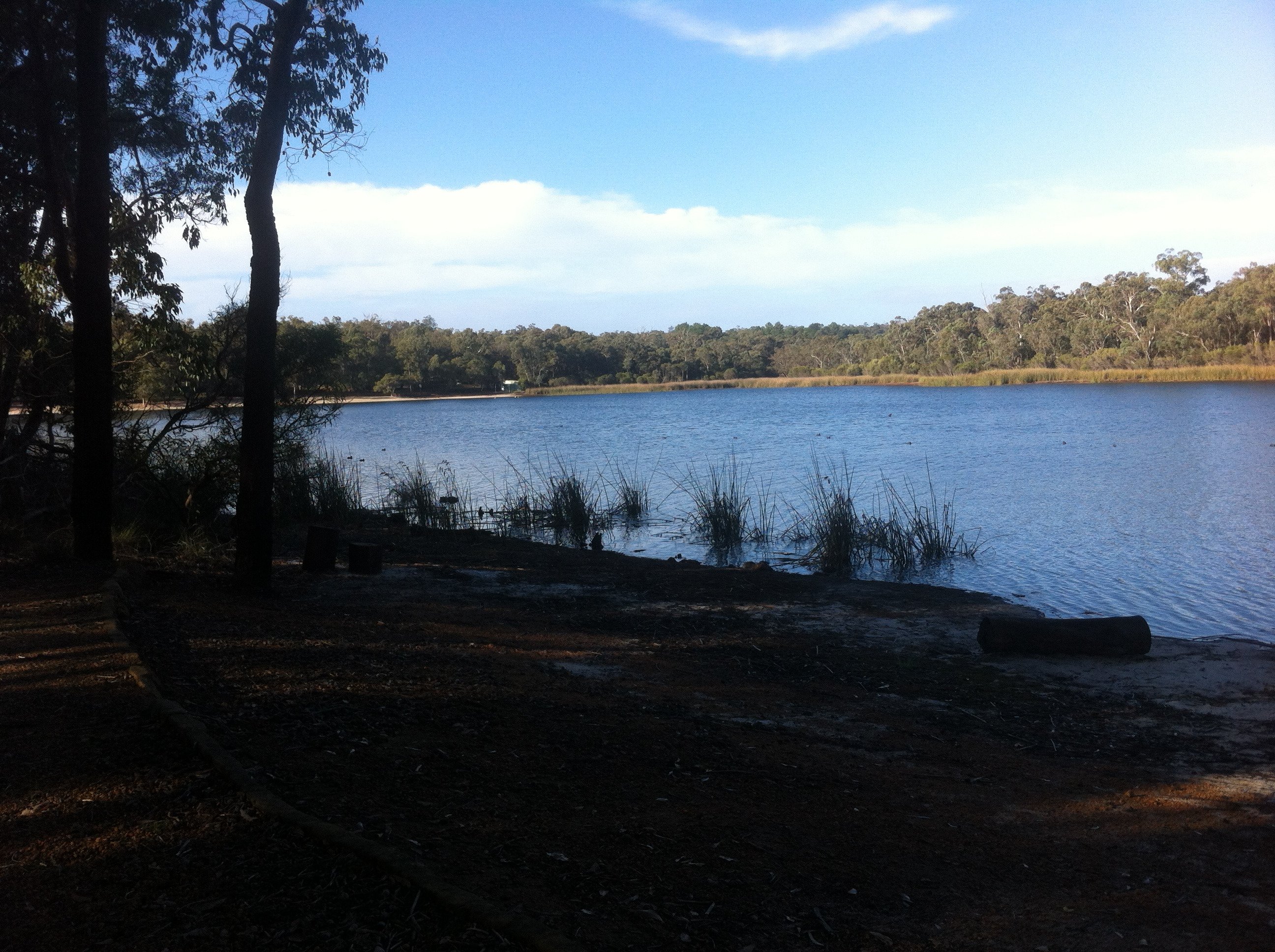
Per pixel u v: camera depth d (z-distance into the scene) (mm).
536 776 4887
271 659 6773
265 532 10227
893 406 69375
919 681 8125
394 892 3344
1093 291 107938
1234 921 3963
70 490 14039
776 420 57188
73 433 13656
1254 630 10531
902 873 4223
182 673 6148
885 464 29531
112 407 11328
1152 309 101438
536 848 3994
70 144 13180
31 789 4191
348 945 3043
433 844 3863
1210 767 6059
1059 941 3725
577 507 19578
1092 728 6887
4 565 10117
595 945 3240
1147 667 8578
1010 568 14289
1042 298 117875
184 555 12289
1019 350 114062
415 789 4496
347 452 38000
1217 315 92562
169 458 14141
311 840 3682
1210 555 14633
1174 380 87938
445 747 5160
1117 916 3965
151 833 3758
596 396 115375
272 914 3211
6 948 3010
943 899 4008
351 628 8555
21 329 13531
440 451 38156
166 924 3152
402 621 9312
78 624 7305
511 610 10555
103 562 10484
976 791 5469
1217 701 7531
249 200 10039
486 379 124250
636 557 15492
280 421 15789
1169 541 15820
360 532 17828
